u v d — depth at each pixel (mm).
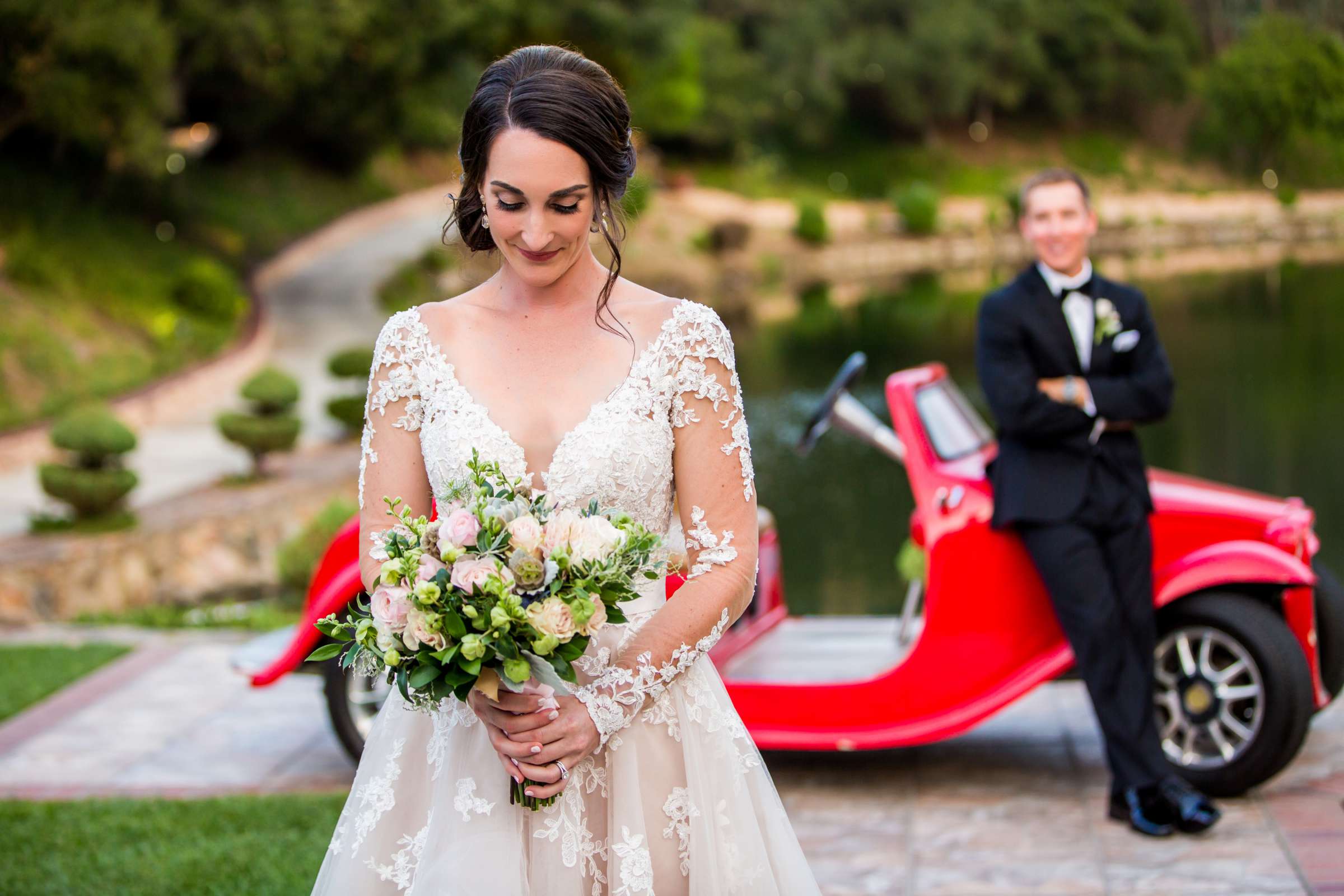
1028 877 3428
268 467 13125
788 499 13773
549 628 1781
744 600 2068
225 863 3617
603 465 2004
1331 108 18156
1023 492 3811
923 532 4301
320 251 32969
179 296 22672
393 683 2021
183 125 31062
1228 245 33125
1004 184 55969
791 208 50312
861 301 35656
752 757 2139
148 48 20969
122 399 16672
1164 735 3945
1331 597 4195
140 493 11992
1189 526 3971
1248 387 17891
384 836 2104
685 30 45469
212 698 5480
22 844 3836
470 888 1942
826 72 58750
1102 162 47562
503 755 1897
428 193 43219
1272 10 18938
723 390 2072
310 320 24875
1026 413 3770
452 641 1820
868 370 22547
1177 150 43219
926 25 58000
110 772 4598
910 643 4672
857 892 3396
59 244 22359
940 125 61188
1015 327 3854
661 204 43406
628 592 1880
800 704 4145
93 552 9594
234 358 19766
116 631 7031
